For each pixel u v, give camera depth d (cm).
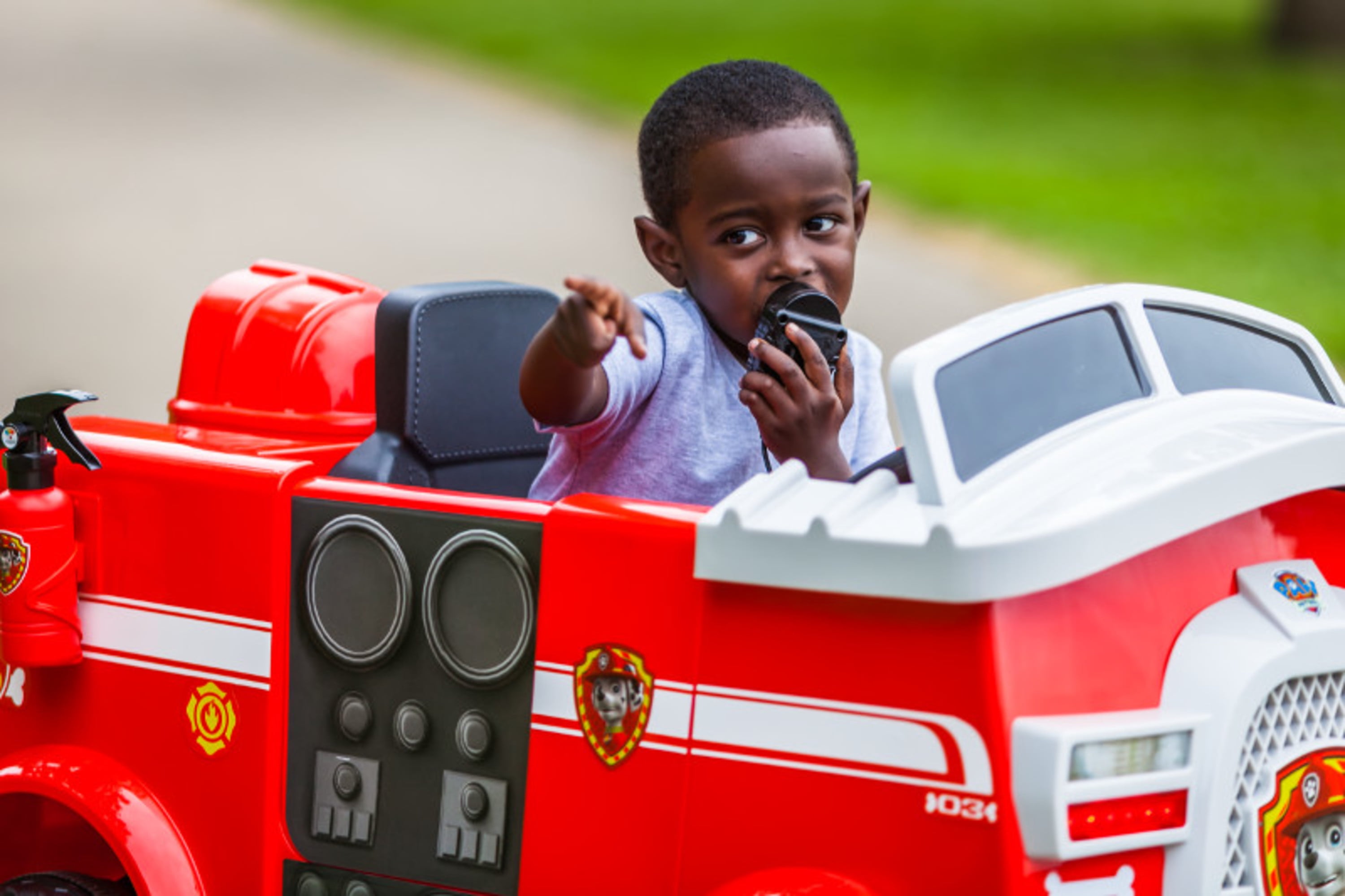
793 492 414
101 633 523
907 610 394
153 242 2186
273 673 489
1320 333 1806
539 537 444
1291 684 425
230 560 496
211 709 501
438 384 586
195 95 3525
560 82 3691
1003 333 428
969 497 400
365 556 472
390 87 3669
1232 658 409
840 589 390
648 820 429
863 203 546
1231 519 433
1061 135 3109
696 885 420
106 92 3534
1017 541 375
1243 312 496
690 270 525
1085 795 382
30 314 1816
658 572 426
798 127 507
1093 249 2202
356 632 475
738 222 508
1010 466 414
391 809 473
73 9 4853
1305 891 429
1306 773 427
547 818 445
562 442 534
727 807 416
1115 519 386
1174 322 479
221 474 497
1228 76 3781
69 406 514
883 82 3697
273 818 491
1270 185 2677
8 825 561
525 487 616
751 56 3988
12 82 3638
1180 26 4519
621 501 448
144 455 513
